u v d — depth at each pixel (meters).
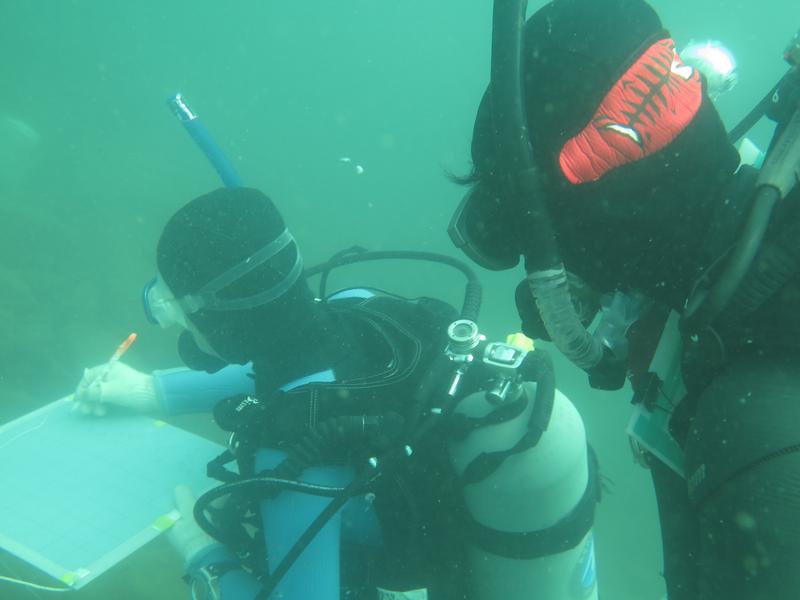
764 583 0.65
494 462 1.74
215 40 83.69
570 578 1.94
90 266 10.22
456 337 1.84
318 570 1.79
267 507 1.87
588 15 0.92
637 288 0.99
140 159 20.84
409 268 21.06
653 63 0.87
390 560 2.01
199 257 1.81
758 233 0.71
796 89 0.89
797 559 0.63
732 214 0.86
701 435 0.80
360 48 98.69
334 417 1.83
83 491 2.55
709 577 0.74
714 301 0.74
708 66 1.59
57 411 3.10
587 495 1.96
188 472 2.66
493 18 0.85
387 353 2.14
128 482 2.60
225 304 1.84
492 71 0.85
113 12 69.75
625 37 0.89
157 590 5.50
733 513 0.70
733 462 0.72
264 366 2.01
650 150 0.85
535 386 1.96
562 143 0.91
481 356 2.01
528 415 1.83
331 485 1.86
